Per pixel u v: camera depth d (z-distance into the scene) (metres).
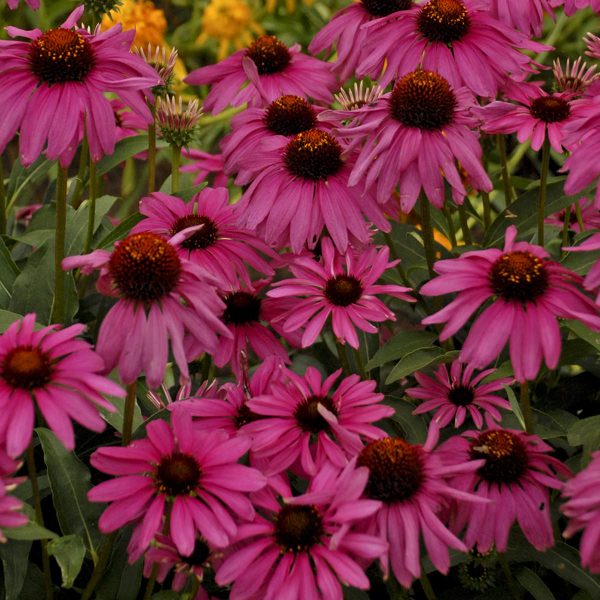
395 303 1.40
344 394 1.17
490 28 1.29
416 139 1.21
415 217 1.45
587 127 1.16
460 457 1.16
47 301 1.28
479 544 1.14
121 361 1.11
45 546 1.16
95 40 1.23
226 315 1.26
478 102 1.38
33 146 1.18
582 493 1.07
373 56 1.30
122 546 1.17
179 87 1.64
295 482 1.22
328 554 1.08
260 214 1.25
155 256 1.11
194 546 1.10
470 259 1.15
